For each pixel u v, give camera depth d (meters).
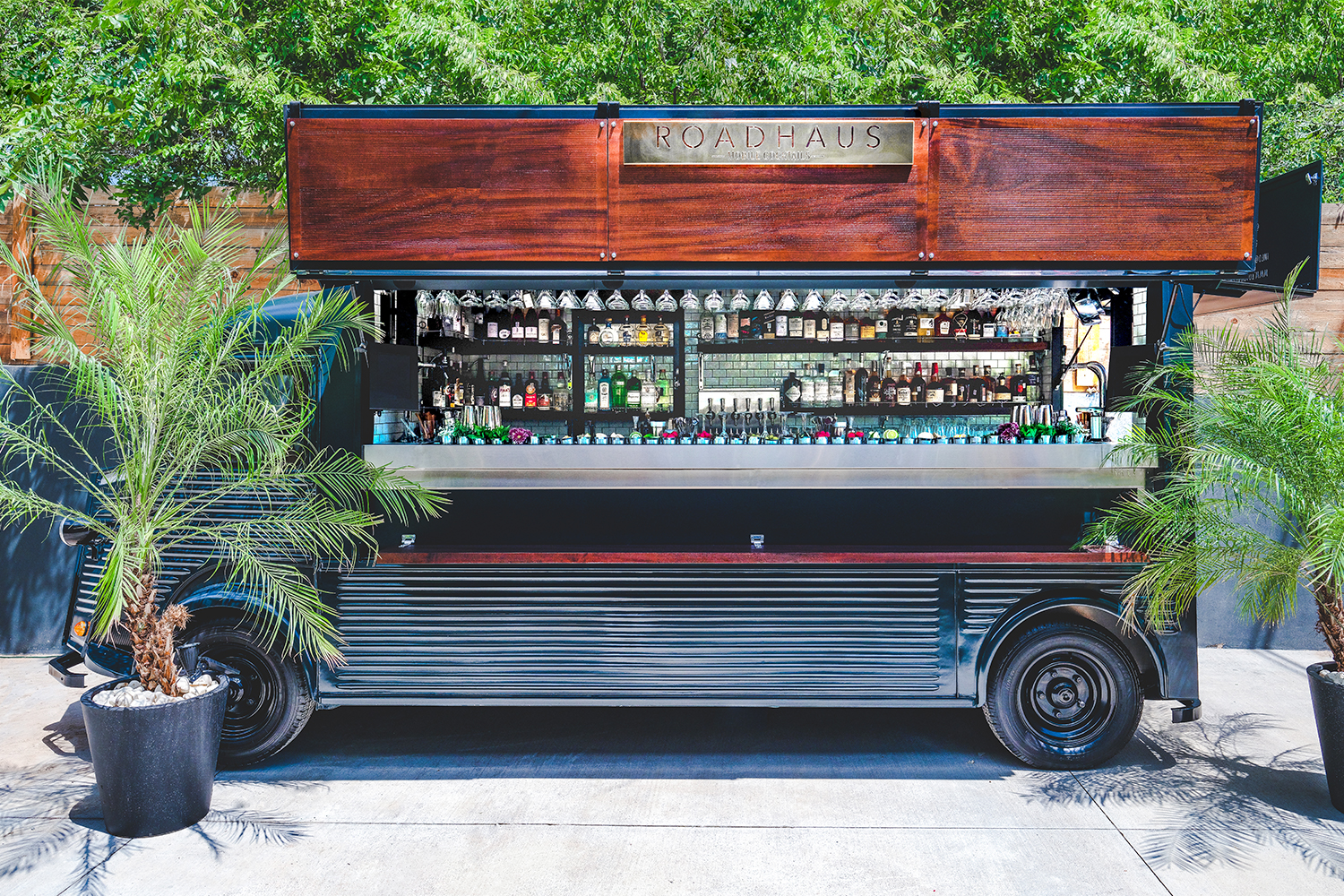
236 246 3.07
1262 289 3.54
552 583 3.28
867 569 3.25
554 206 3.29
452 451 3.42
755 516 3.69
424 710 3.96
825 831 2.75
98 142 6.71
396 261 3.30
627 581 3.28
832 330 5.50
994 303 4.16
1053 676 3.25
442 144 3.28
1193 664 3.20
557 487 3.46
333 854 2.61
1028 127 3.26
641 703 3.28
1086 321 3.82
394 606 3.29
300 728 3.28
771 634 3.26
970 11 7.99
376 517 3.36
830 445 3.44
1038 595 3.23
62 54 6.99
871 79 7.75
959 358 5.75
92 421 4.64
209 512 3.36
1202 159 3.25
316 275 3.32
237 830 2.76
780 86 7.35
